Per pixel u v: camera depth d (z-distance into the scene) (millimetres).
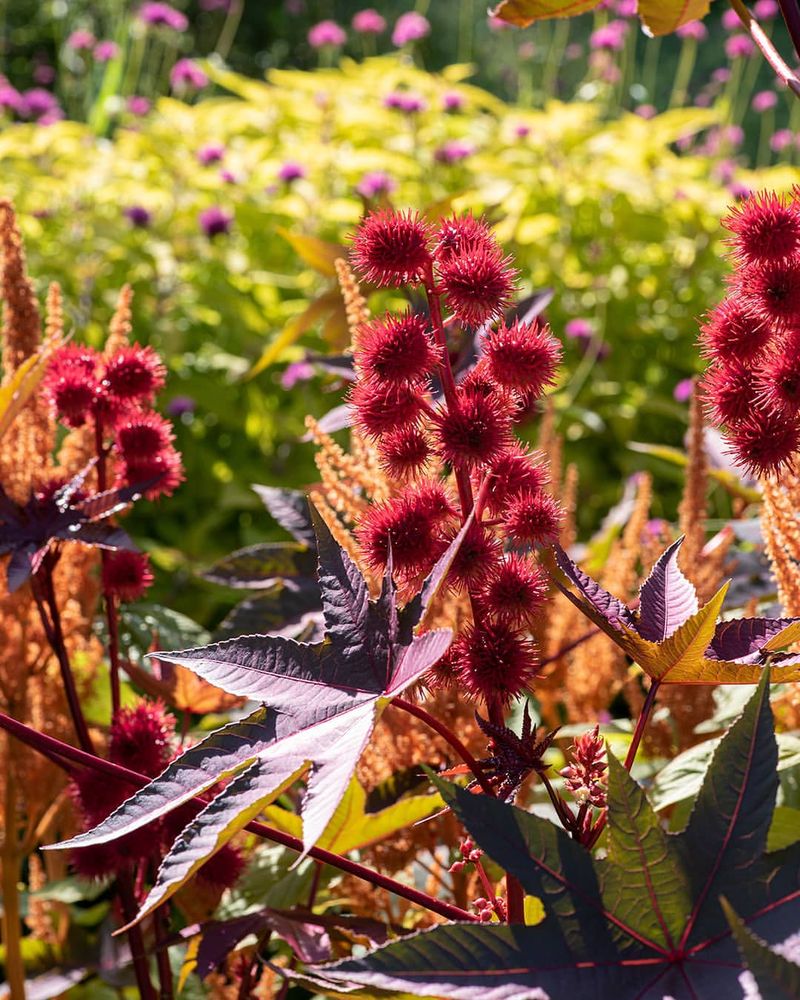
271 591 1327
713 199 4750
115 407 1162
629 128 5293
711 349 939
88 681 1333
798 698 1124
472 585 918
